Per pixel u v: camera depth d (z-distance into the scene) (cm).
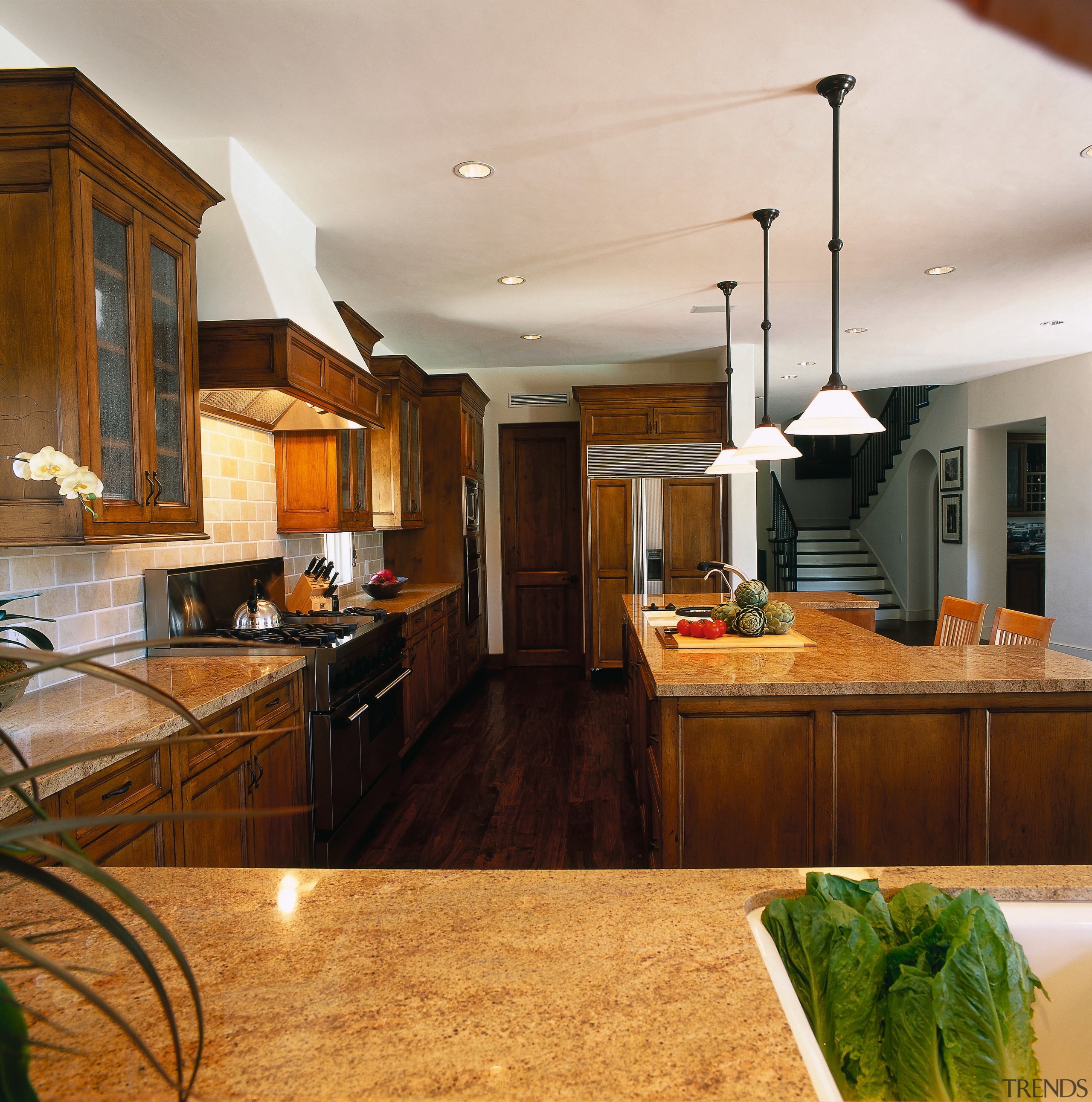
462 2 216
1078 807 234
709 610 369
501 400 744
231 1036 77
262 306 285
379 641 371
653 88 260
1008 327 591
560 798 390
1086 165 319
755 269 444
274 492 404
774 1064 73
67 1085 71
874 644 308
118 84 255
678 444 662
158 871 114
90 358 202
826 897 101
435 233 381
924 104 271
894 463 1038
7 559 226
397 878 111
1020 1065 88
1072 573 710
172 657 287
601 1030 78
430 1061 73
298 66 246
